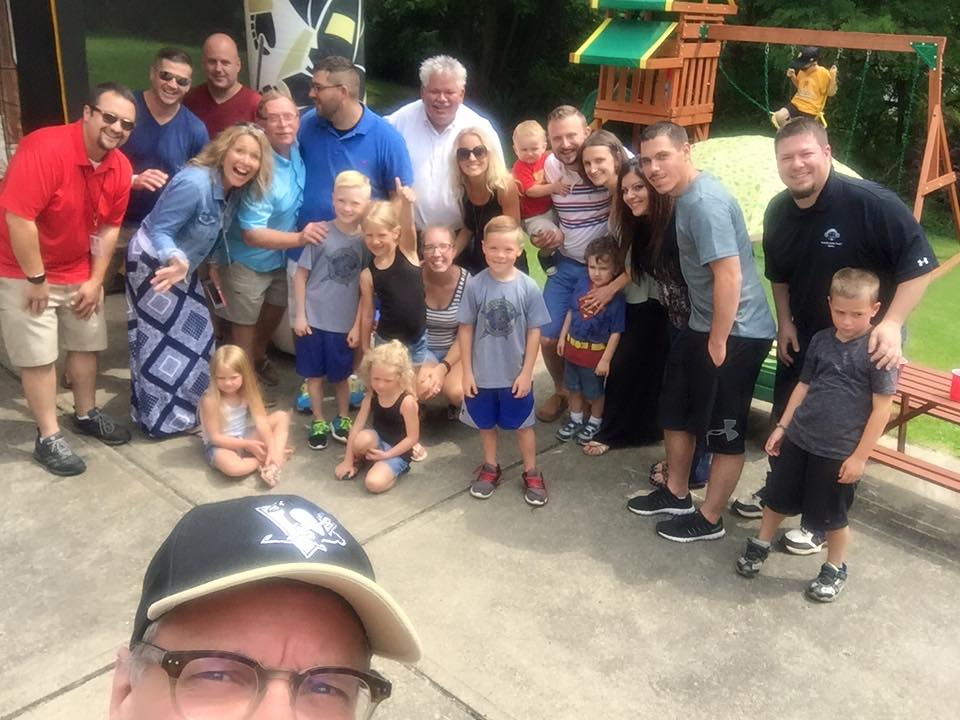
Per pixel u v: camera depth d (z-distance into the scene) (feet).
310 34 16.83
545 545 11.51
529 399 12.21
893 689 9.16
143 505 12.00
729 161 14.57
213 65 15.71
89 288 12.62
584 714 8.70
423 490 12.79
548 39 47.47
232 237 14.07
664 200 11.02
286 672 3.15
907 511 12.59
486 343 12.07
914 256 10.14
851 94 34.19
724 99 38.83
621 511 12.37
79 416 13.52
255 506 3.47
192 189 12.71
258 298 14.64
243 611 3.22
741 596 10.61
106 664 9.08
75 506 11.91
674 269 11.03
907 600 10.63
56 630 9.56
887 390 9.64
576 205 13.73
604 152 12.71
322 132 14.32
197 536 3.28
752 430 14.84
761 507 12.26
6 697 8.61
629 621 10.09
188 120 15.26
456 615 10.07
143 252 13.00
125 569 10.65
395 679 9.04
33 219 11.47
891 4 31.81
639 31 17.40
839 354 9.93
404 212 13.73
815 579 10.72
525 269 15.11
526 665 9.34
